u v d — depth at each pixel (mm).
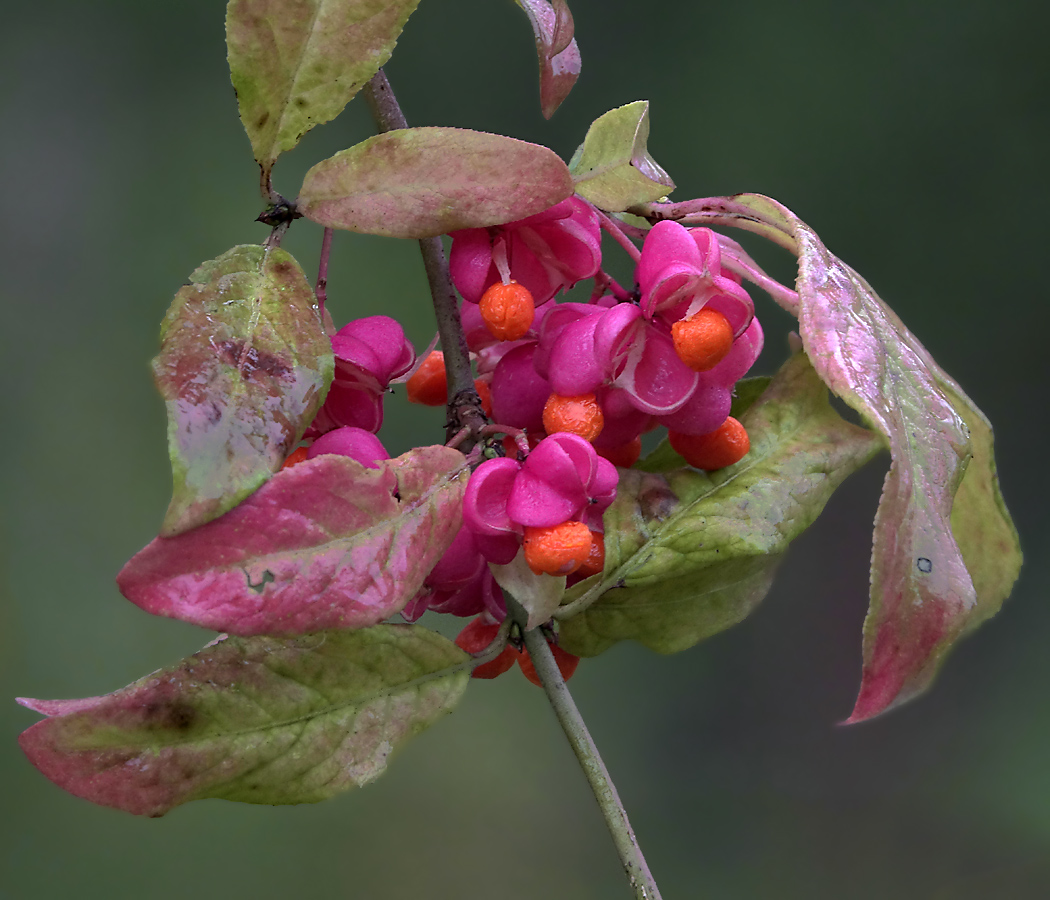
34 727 482
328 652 493
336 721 493
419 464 485
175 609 468
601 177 499
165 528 468
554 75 510
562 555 486
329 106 490
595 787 500
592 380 497
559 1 504
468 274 496
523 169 485
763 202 506
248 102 488
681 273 491
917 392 492
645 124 497
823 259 497
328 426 507
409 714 497
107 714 484
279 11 487
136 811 484
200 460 471
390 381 513
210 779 487
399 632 497
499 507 490
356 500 478
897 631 484
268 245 485
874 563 483
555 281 503
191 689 487
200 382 474
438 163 486
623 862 497
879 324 496
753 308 495
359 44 489
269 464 473
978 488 514
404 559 480
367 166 487
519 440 494
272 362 477
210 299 479
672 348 500
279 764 490
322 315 509
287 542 473
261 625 471
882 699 485
